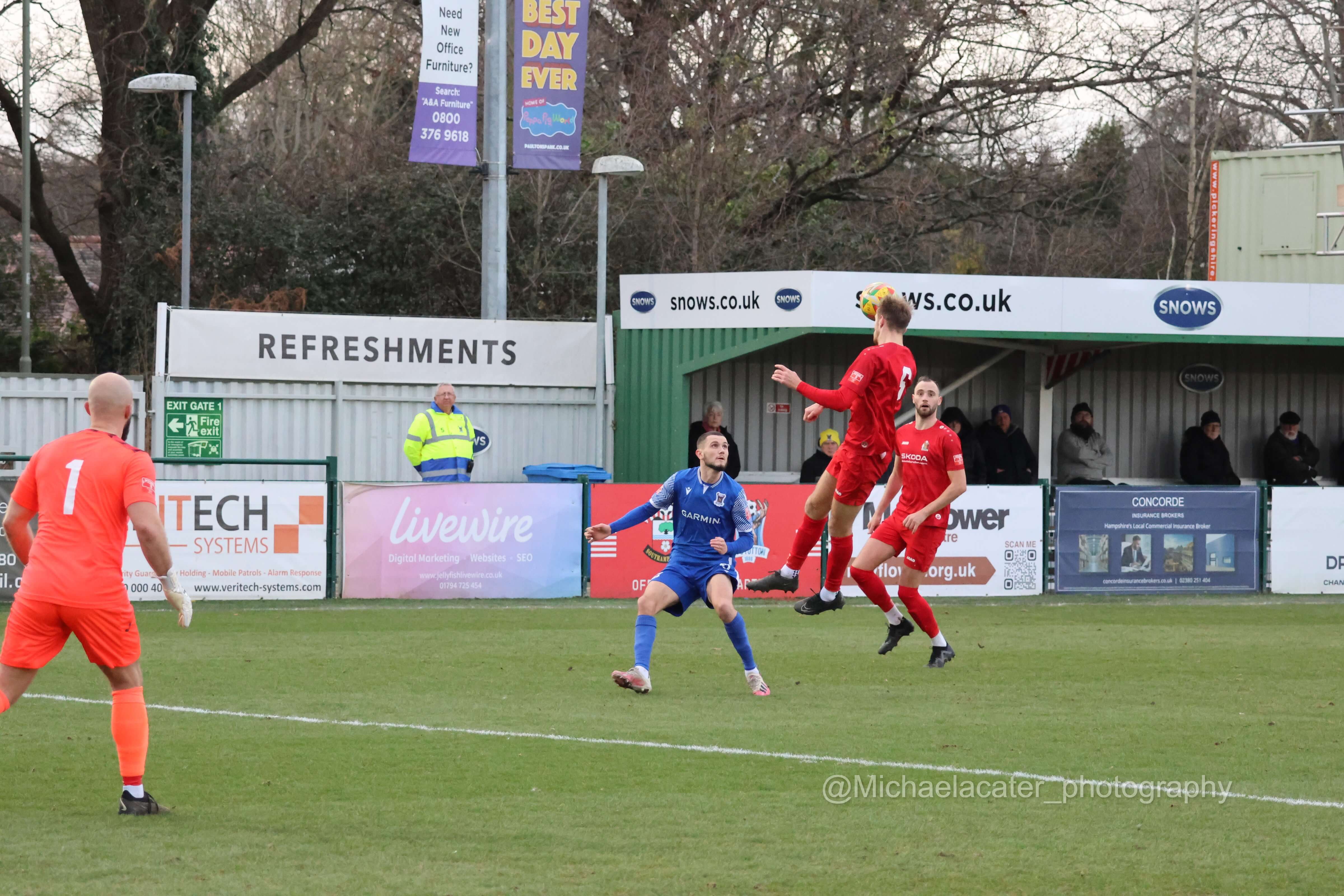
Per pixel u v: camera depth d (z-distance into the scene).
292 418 54.47
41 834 16.95
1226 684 29.89
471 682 29.14
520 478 56.38
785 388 62.28
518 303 82.81
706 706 26.55
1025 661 33.22
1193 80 90.69
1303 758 22.41
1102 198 103.94
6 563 41.97
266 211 80.94
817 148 87.62
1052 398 63.41
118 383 18.11
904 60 86.31
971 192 93.75
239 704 26.19
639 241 84.50
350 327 54.88
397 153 91.44
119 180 83.00
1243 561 49.25
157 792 19.27
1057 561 48.09
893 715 25.78
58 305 100.75
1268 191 72.19
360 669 30.62
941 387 62.84
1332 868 16.23
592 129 85.69
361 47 98.56
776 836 17.36
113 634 17.58
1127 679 30.58
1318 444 67.88
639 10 86.62
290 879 15.21
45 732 23.25
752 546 28.08
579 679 29.69
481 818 18.06
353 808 18.47
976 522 47.31
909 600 30.84
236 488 42.81
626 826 17.73
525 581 44.88
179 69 82.00
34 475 17.80
